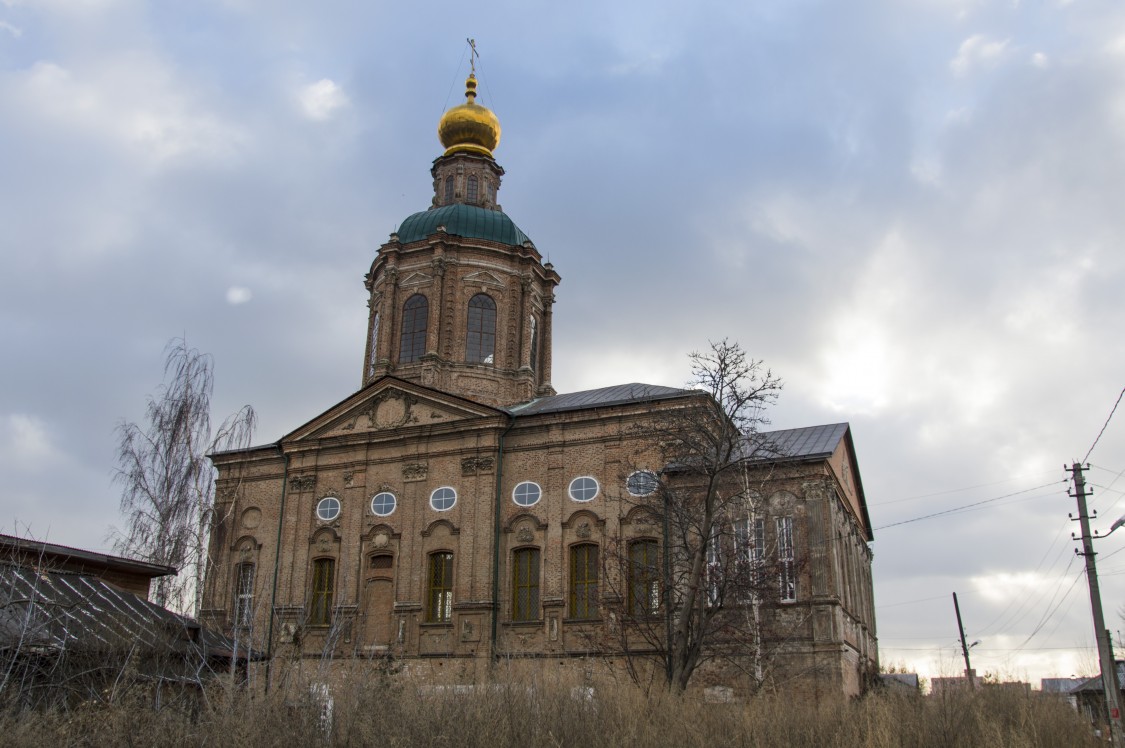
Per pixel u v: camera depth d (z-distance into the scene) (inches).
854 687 1672.0
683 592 1489.9
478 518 1818.4
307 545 1967.3
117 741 791.7
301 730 824.9
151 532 1605.6
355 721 831.1
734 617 1438.2
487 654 1631.4
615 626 1553.9
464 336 2150.6
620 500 1724.9
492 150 2459.4
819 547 1569.9
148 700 882.8
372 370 2223.2
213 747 801.6
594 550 1734.7
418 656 1771.7
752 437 1503.4
